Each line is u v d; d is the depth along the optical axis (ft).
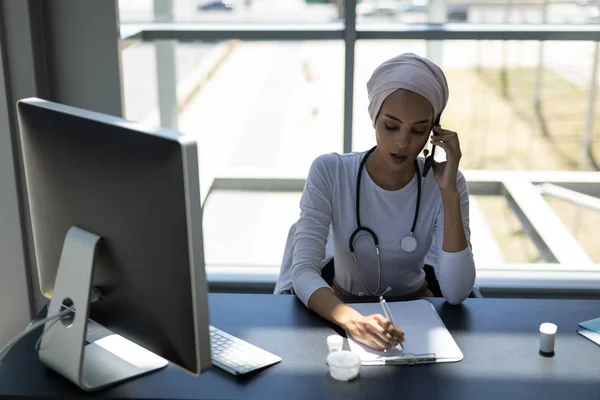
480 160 11.32
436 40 10.41
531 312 6.75
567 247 11.74
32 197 5.91
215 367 5.83
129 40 10.10
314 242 7.32
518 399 5.45
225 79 10.93
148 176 4.91
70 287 5.52
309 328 6.45
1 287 10.11
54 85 9.80
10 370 5.77
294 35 10.50
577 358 5.99
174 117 11.11
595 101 11.03
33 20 9.34
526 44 10.57
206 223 11.97
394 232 7.47
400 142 6.95
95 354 5.98
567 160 11.39
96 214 5.37
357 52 10.45
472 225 11.79
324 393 5.51
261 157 11.65
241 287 11.36
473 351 6.09
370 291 7.77
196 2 10.50
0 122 9.55
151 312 5.27
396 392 5.53
